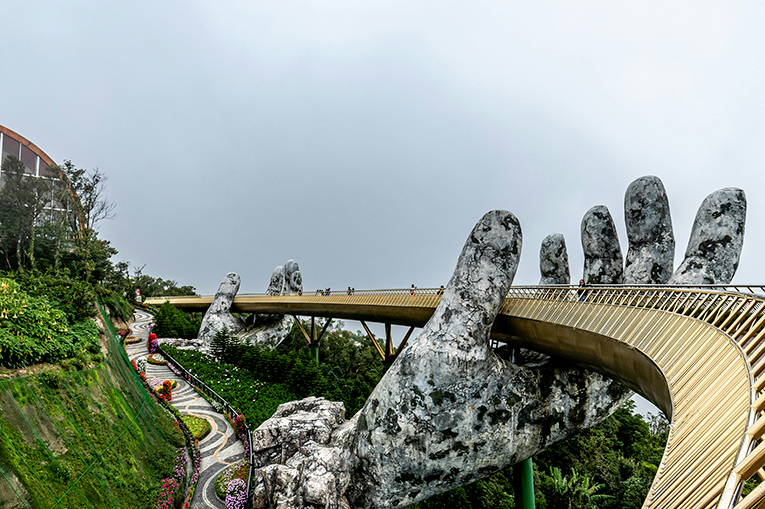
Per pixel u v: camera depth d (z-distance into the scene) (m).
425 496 21.25
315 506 18.41
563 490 40.12
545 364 23.19
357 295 40.59
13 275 22.08
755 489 2.99
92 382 20.00
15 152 55.94
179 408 34.03
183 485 21.77
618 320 15.95
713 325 10.42
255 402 35.69
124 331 57.16
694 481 5.13
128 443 19.89
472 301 21.66
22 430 14.03
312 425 23.75
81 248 50.22
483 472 21.38
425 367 20.80
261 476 21.11
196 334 64.56
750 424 4.59
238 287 65.00
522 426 21.30
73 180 49.78
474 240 22.95
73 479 14.73
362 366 75.75
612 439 51.16
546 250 32.47
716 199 22.53
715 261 21.50
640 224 25.70
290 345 76.81
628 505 39.00
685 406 8.44
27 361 16.84
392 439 20.59
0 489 11.82
